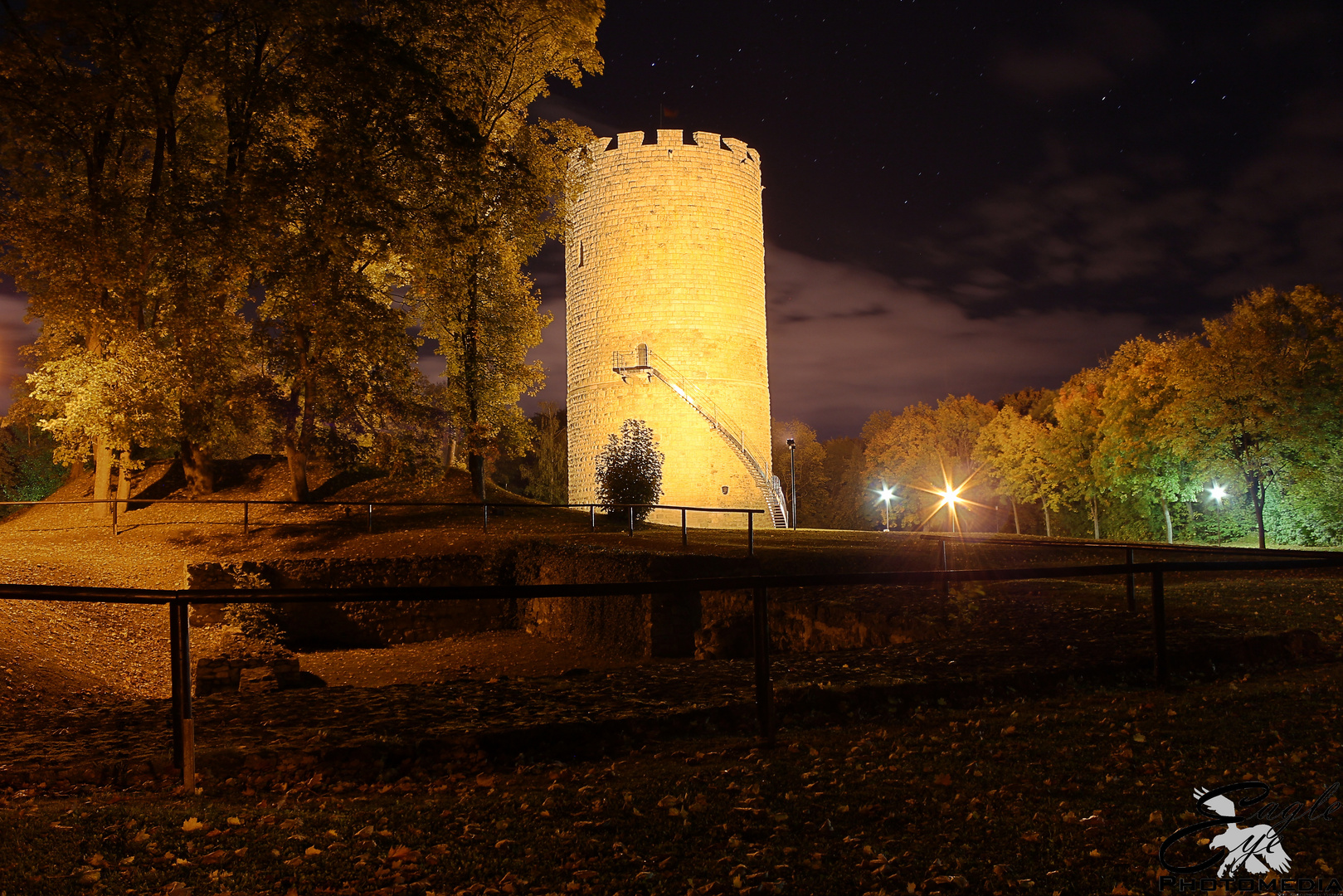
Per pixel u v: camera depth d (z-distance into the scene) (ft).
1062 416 191.72
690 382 151.64
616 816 14.85
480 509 97.09
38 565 61.16
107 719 20.77
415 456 89.04
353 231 75.15
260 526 82.64
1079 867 12.59
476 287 100.58
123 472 86.99
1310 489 123.54
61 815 14.40
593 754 19.15
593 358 158.92
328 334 78.84
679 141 153.69
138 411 73.67
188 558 71.15
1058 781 16.44
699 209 153.89
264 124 79.66
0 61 67.10
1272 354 125.18
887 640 38.68
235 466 105.60
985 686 23.85
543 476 202.90
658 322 152.56
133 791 16.55
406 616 69.87
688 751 19.15
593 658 56.75
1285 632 29.76
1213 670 27.12
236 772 17.51
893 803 15.40
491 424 103.71
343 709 21.36
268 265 76.79
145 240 72.64
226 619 56.65
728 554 64.54
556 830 14.24
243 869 12.55
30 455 159.74
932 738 19.43
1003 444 214.07
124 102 72.84
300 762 17.78
